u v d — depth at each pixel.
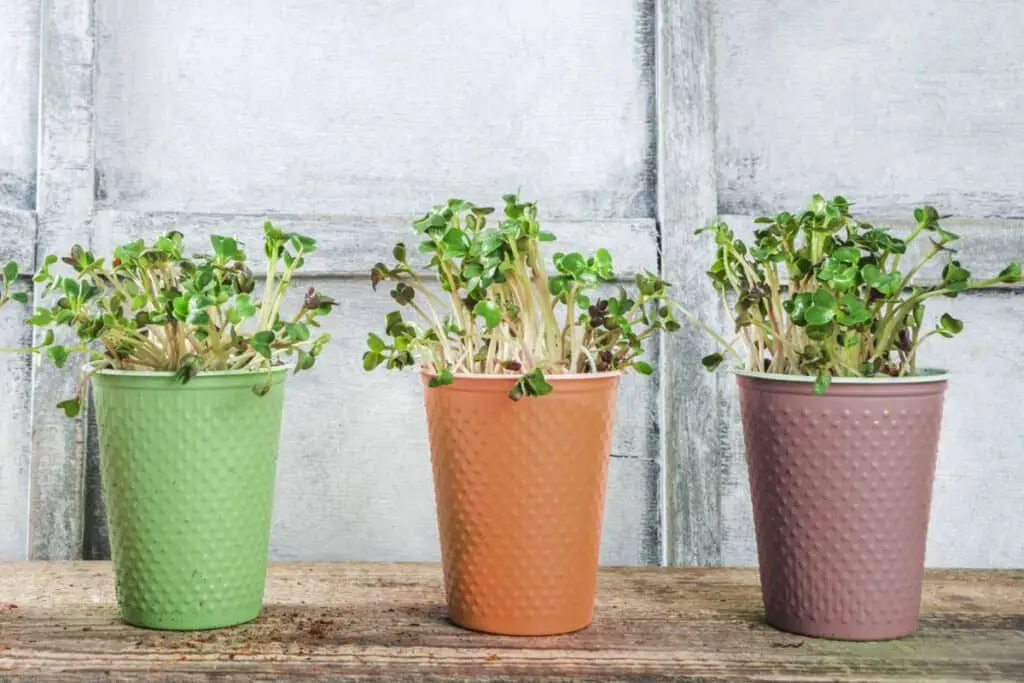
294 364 1.43
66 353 0.98
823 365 0.95
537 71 1.46
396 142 1.46
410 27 1.46
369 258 1.41
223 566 1.00
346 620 1.04
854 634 0.97
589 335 1.04
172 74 1.44
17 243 1.35
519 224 0.95
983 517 1.46
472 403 0.97
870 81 1.48
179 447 0.97
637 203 1.46
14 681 0.85
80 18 1.39
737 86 1.47
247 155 1.45
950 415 1.46
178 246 1.04
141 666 0.88
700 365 1.42
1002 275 0.95
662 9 1.43
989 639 0.98
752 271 1.06
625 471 1.45
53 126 1.38
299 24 1.45
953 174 1.48
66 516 1.37
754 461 1.01
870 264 0.98
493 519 0.97
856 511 0.96
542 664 0.90
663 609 1.10
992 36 1.49
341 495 1.45
